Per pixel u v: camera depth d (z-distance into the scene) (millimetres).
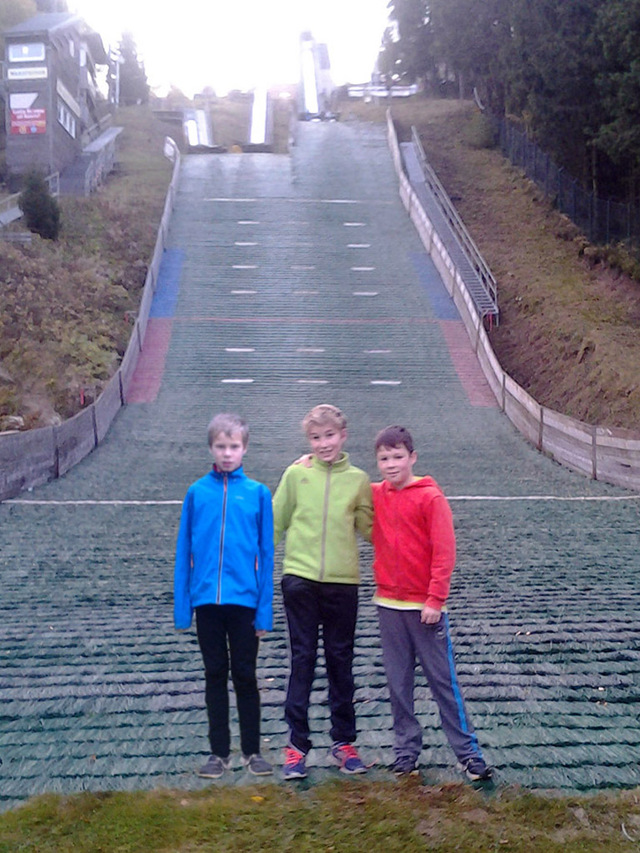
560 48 31516
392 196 38188
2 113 49844
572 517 12938
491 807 3955
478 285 28391
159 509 13789
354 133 48031
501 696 5461
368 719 5195
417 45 63438
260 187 39188
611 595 8461
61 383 21344
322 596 4516
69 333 23531
